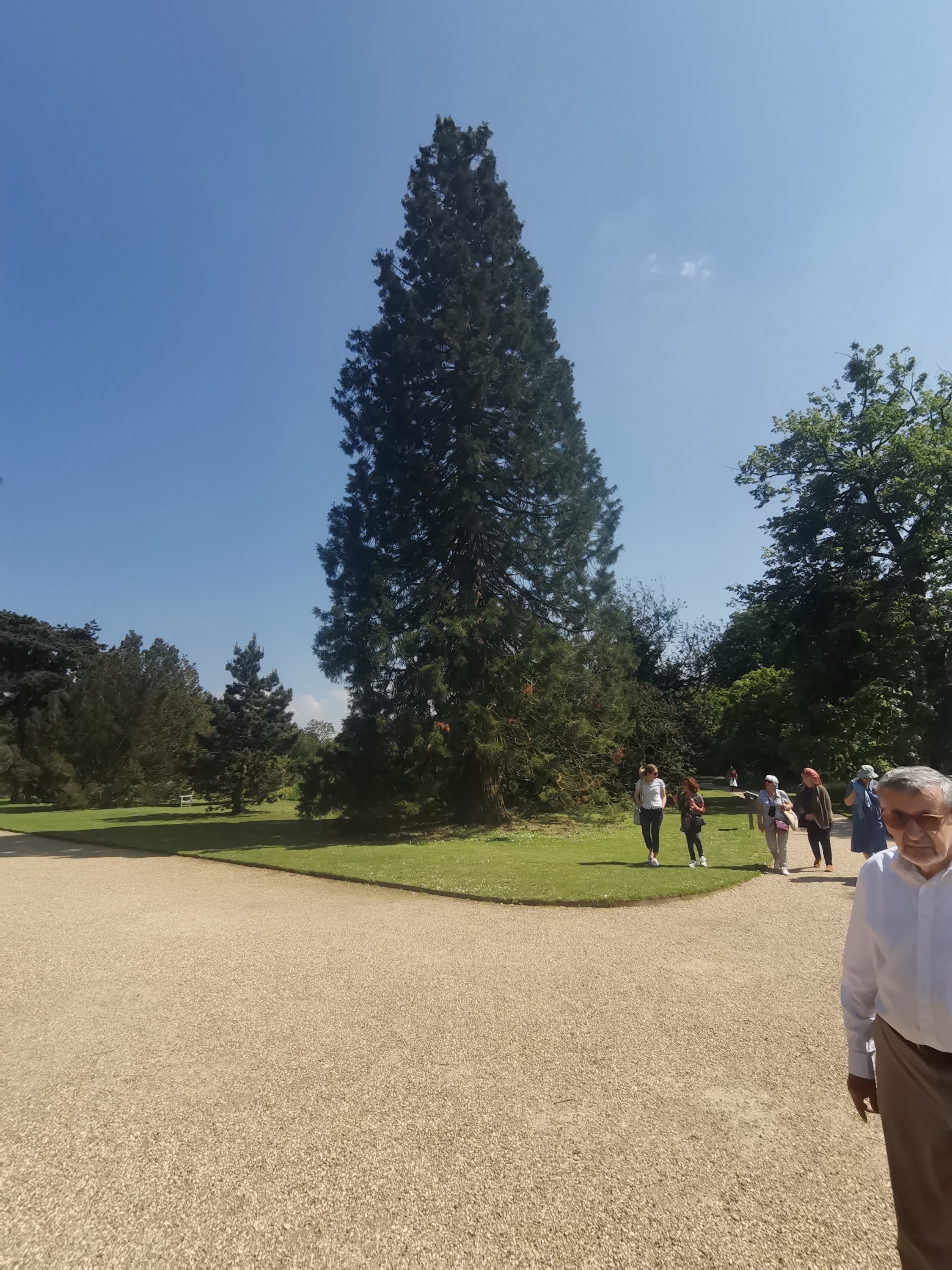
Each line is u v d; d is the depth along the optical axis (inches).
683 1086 159.0
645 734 1091.3
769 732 1379.2
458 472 784.9
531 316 916.0
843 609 1075.9
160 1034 196.4
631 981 235.1
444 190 929.5
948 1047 84.1
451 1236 109.8
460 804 802.8
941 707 1016.2
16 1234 112.0
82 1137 141.3
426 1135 139.9
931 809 87.7
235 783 1217.4
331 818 952.9
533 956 267.7
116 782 1480.1
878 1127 140.6
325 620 775.1
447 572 820.6
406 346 808.3
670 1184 122.3
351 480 841.5
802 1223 111.4
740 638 2025.1
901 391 1127.6
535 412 836.0
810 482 1144.2
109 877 485.7
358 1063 174.6
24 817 1115.3
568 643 771.4
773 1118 144.5
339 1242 108.8
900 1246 90.0
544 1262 103.7
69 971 260.5
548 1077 164.2
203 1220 114.7
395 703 757.9
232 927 327.3
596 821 815.7
